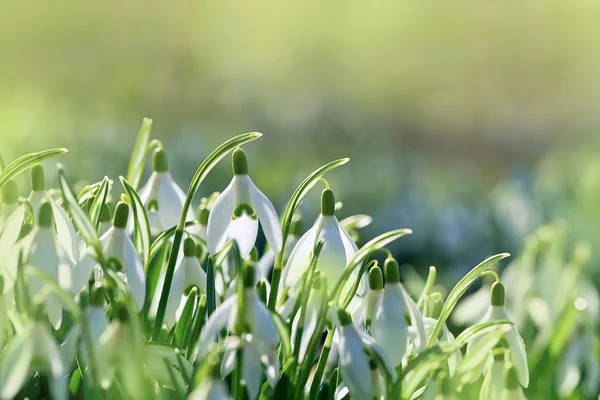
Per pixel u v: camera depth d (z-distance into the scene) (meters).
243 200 1.55
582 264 2.84
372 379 1.38
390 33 25.61
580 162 7.02
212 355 1.23
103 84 21.59
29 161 1.55
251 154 11.01
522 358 1.54
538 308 2.73
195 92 21.16
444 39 25.30
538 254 2.88
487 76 24.61
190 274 1.63
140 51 23.17
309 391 1.58
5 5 22.77
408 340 1.60
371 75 25.05
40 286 1.38
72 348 1.35
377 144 13.34
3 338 1.38
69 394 1.72
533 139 20.14
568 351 2.27
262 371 1.43
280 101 20.47
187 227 1.87
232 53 24.61
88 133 6.78
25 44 22.73
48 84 20.92
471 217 5.90
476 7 25.36
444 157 17.75
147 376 1.39
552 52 24.56
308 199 6.38
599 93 23.08
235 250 1.33
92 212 1.66
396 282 1.50
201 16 24.95
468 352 1.54
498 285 1.58
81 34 23.17
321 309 1.40
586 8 24.34
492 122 21.67
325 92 23.66
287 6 25.80
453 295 1.55
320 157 11.86
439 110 22.75
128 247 1.45
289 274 1.55
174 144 7.16
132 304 1.31
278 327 1.38
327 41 25.64
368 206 6.86
